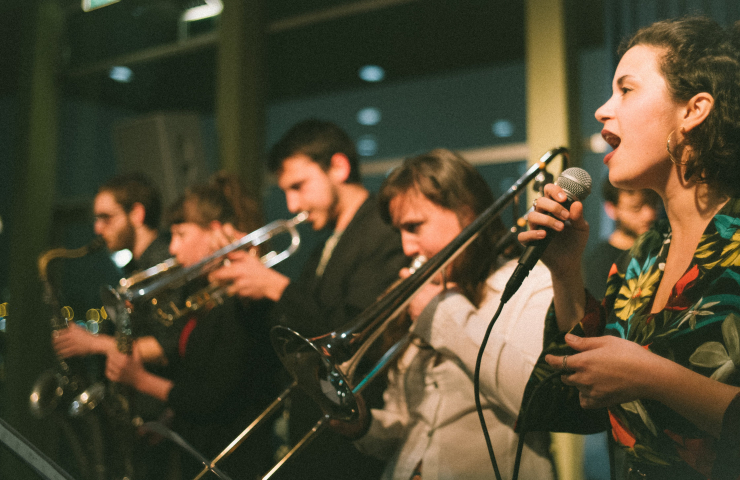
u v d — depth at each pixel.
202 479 1.25
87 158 4.93
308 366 1.21
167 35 4.43
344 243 1.82
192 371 1.96
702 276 0.79
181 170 3.57
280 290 1.72
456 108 3.82
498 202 1.18
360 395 1.33
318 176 1.99
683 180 0.85
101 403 2.62
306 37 3.97
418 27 3.71
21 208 4.83
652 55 0.85
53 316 3.21
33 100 4.90
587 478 2.59
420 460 1.25
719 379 0.73
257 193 3.88
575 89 2.94
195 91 4.59
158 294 2.37
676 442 0.79
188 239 2.33
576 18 3.02
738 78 0.79
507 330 1.18
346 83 4.44
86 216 4.74
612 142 0.90
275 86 4.51
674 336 0.78
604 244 2.16
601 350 0.76
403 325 1.44
